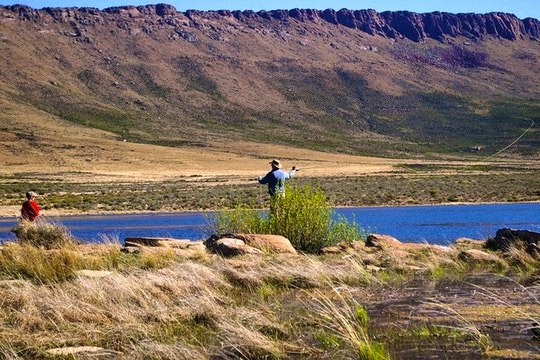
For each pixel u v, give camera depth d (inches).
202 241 633.0
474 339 270.7
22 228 626.8
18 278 449.1
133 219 1843.0
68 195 2807.6
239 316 325.1
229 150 7155.5
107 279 394.6
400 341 273.3
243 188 3043.8
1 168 5009.8
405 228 1263.5
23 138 6166.3
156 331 313.6
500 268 490.3
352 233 643.5
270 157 6505.9
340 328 282.4
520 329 283.9
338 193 2684.5
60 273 446.6
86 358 272.8
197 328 320.8
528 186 2854.3
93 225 1614.2
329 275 435.5
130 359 270.1
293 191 641.0
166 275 412.8
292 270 437.4
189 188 3193.9
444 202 2351.1
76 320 333.4
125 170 5078.7
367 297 378.3
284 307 355.9
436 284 417.1
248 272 433.7
